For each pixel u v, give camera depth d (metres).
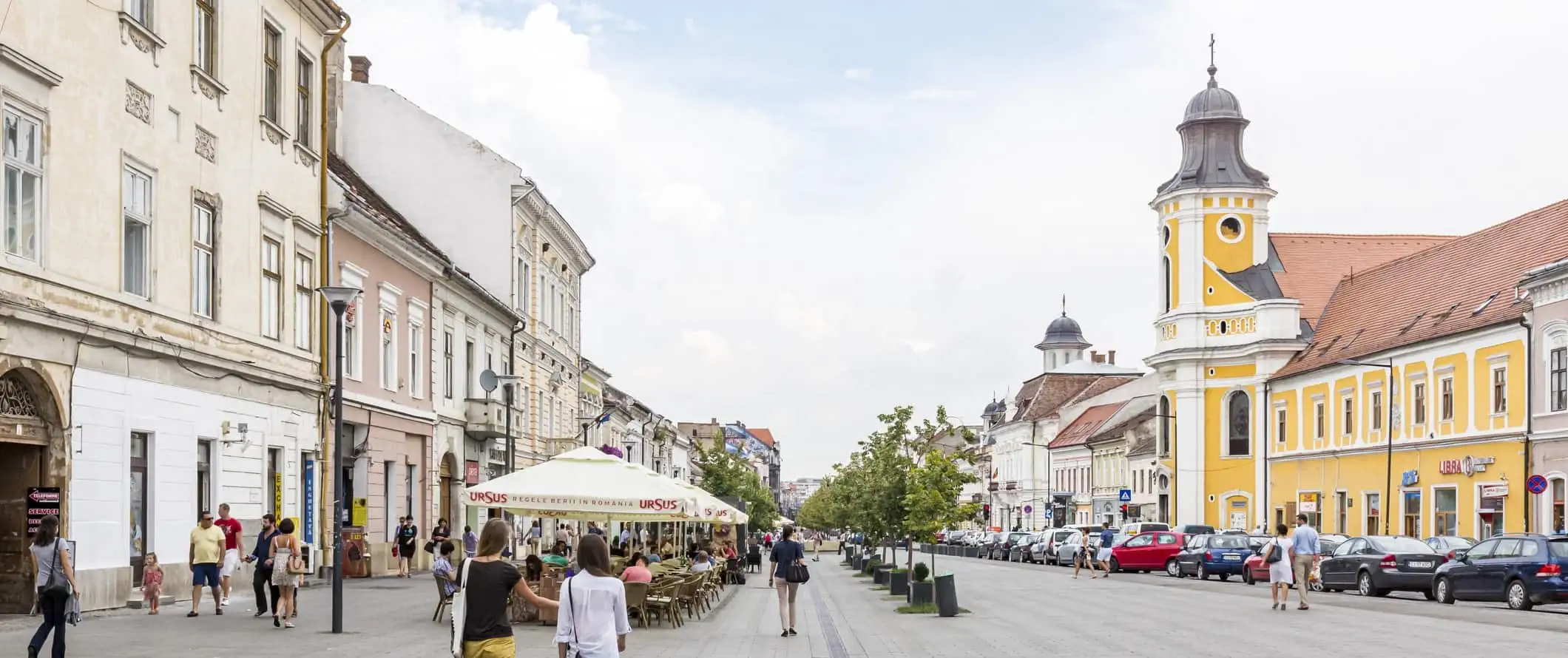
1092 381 129.00
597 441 74.25
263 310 29.25
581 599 10.52
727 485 85.00
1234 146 79.75
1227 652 21.14
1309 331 75.00
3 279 19.48
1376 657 20.08
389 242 37.16
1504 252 56.22
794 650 22.06
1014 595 38.72
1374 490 59.38
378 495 36.94
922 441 37.56
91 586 21.81
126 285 23.41
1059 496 110.44
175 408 24.94
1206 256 78.38
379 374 37.25
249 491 28.31
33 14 20.38
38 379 20.58
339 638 20.12
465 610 10.66
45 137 20.75
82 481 21.72
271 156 29.55
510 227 50.12
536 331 56.06
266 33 29.53
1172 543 57.34
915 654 21.30
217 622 21.97
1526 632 24.28
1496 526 48.78
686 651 21.70
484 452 48.84
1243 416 76.25
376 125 50.19
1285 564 31.31
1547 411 45.66
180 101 25.22
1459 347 52.09
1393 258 80.81
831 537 146.88
